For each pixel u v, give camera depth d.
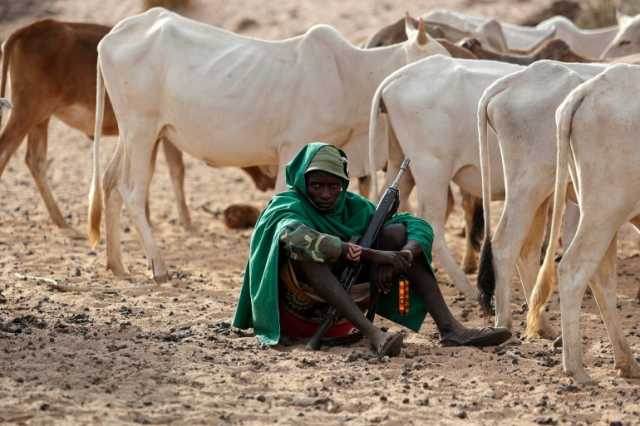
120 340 9.89
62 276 13.46
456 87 12.23
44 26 16.30
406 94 12.34
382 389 8.58
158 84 13.52
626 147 8.70
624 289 13.34
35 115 16.34
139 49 13.52
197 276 13.82
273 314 9.62
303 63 13.44
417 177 12.38
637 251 15.48
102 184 13.98
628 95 8.79
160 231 17.09
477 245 14.58
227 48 13.54
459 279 12.59
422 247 9.70
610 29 21.92
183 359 9.25
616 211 8.80
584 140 8.83
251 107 13.34
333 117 13.56
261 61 13.44
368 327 9.43
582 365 9.03
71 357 9.16
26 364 8.88
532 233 10.96
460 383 8.80
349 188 20.95
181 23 13.70
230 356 9.39
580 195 8.96
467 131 12.23
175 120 13.58
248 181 21.73
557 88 10.32
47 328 10.34
